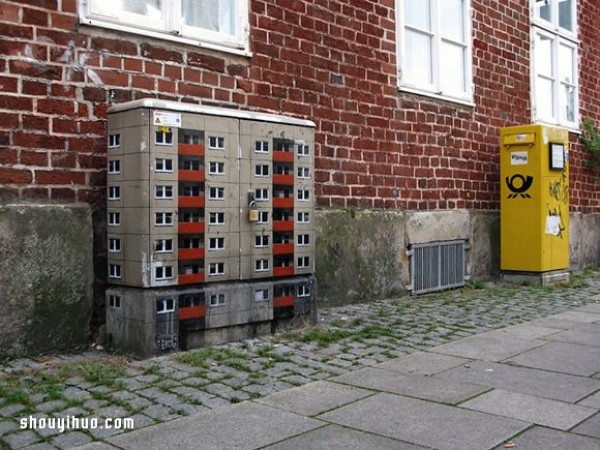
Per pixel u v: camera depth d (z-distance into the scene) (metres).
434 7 10.00
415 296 9.31
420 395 4.76
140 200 5.46
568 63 13.59
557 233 10.77
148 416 4.22
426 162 9.72
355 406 4.50
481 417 4.30
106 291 5.80
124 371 5.12
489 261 10.87
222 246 5.98
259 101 7.41
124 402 4.44
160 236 5.53
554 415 4.34
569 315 8.04
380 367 5.51
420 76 9.87
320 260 8.07
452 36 10.45
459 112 10.38
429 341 6.49
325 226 8.12
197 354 5.57
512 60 11.61
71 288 5.72
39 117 5.63
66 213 5.69
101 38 6.02
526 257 10.55
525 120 11.90
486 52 11.04
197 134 5.77
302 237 6.66
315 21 8.11
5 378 4.89
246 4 7.28
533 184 10.46
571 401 4.64
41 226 5.55
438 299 9.11
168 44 6.53
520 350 6.18
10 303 5.38
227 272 6.03
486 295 9.53
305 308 6.72
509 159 10.66
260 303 6.29
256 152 6.23
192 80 6.73
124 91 6.18
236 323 6.08
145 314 5.45
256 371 5.26
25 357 5.46
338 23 8.40
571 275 11.80
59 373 5.03
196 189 5.77
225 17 7.20
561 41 13.14
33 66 5.60
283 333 6.45
